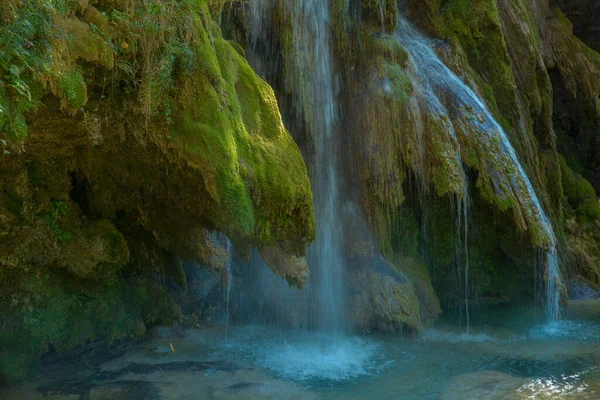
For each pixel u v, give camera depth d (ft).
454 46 31.83
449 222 29.25
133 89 16.44
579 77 44.47
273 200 18.33
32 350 19.75
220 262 22.94
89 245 20.29
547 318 29.53
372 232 27.12
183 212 20.61
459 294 30.73
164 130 17.06
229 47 19.35
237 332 26.12
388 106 27.22
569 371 21.49
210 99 17.31
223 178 17.12
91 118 16.53
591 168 46.37
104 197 21.08
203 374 20.42
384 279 26.73
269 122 19.29
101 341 22.52
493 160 28.68
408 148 27.37
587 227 39.34
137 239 23.32
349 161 27.43
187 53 16.65
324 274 27.02
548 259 29.71
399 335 26.27
